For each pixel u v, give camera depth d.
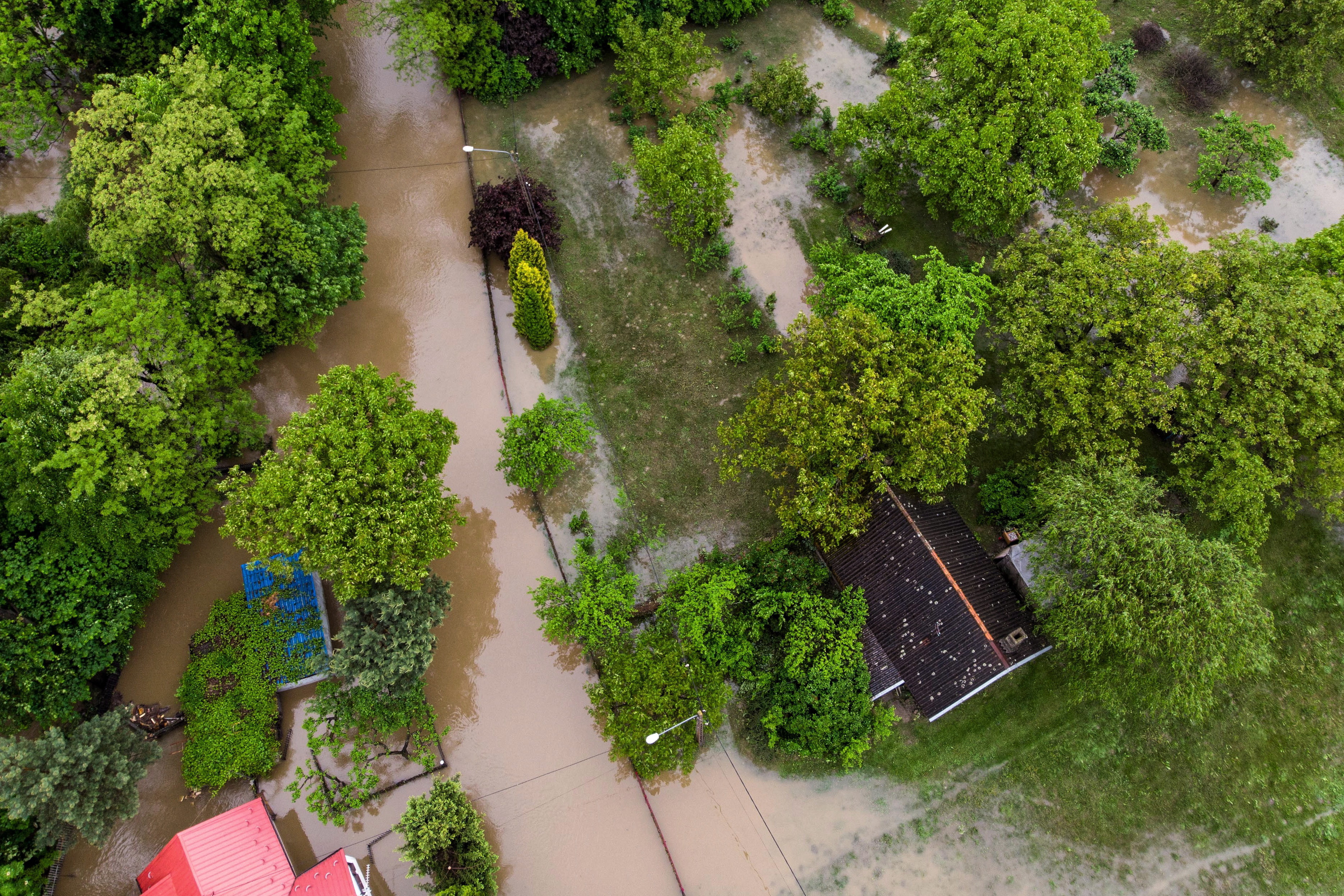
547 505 34.12
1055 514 29.28
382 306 36.88
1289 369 27.62
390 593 27.77
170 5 30.80
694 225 36.75
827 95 42.09
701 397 35.94
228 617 30.38
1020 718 32.12
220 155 29.19
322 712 28.19
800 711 29.95
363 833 29.97
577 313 37.06
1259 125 37.94
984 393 29.25
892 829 30.89
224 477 31.92
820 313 33.22
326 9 35.91
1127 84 40.34
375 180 38.84
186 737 29.73
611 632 29.77
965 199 33.78
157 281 29.36
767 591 30.86
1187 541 27.23
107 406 26.09
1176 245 30.30
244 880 26.94
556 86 41.06
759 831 30.70
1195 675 27.98
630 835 30.42
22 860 26.11
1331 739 31.95
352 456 25.98
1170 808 31.28
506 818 30.36
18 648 25.95
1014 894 30.20
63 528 26.97
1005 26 31.59
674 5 39.88
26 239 30.86
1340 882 30.38
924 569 30.53
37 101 32.56
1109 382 29.27
